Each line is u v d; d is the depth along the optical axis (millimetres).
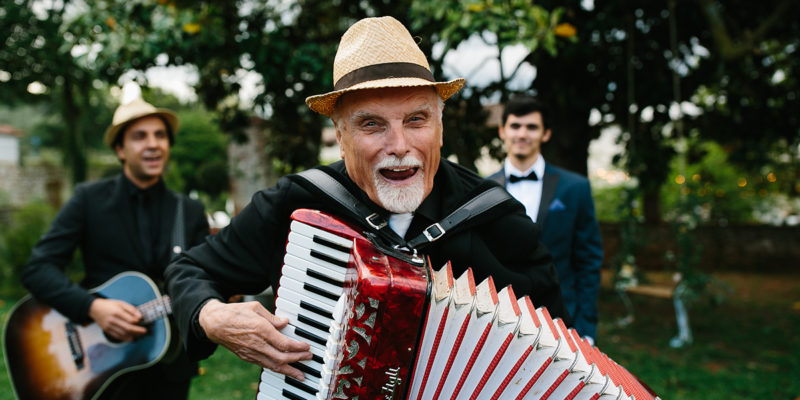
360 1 5598
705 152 8102
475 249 1640
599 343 6121
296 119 5656
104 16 4566
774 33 6723
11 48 6574
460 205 1652
